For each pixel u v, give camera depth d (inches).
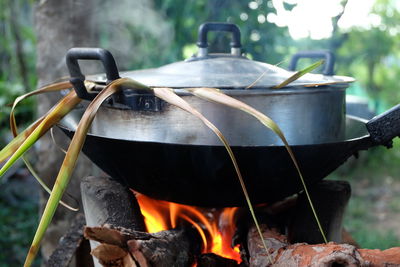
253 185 39.9
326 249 34.4
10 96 139.6
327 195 48.3
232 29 48.0
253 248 42.1
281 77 42.3
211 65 44.6
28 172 136.1
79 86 38.1
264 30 107.2
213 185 39.7
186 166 37.9
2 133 136.5
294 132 40.7
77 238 53.8
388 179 161.9
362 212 127.7
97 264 47.6
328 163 40.3
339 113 45.1
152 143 36.5
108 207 45.7
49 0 66.6
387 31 215.0
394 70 248.5
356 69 233.9
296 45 126.3
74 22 67.0
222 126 38.7
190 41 103.7
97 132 43.7
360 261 33.1
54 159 68.7
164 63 96.9
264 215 49.6
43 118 42.6
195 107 38.6
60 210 69.1
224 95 36.1
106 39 70.7
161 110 38.8
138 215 46.9
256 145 39.3
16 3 143.7
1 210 111.0
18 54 144.5
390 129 39.3
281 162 37.6
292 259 35.3
